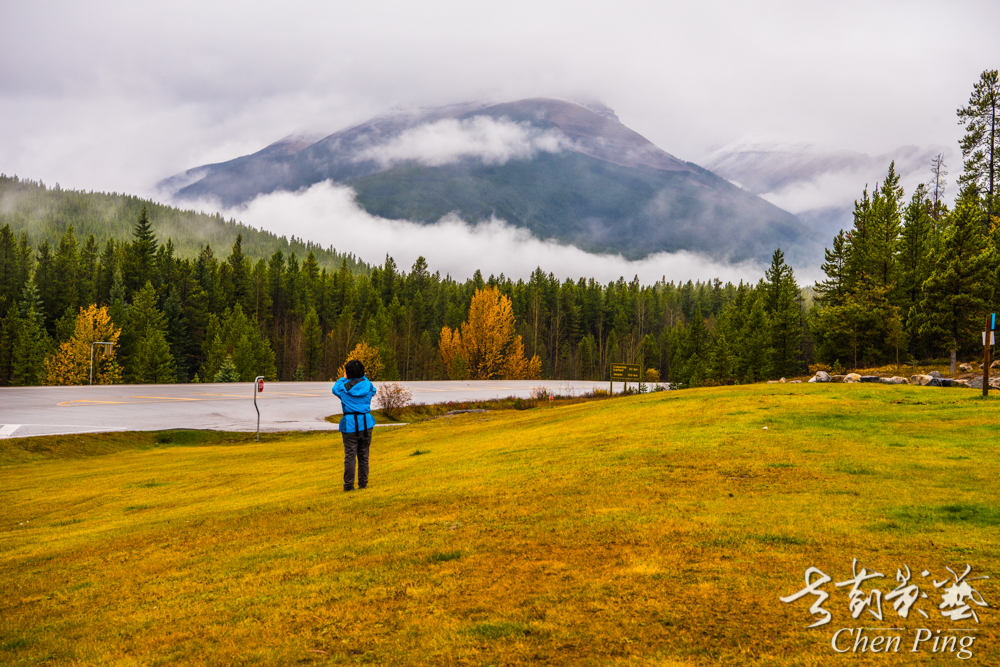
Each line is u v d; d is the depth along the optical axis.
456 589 5.22
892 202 64.38
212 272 140.12
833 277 68.62
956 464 8.91
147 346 100.06
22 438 29.28
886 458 9.58
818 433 12.38
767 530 6.10
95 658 4.63
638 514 7.04
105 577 6.89
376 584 5.54
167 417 41.25
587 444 13.60
